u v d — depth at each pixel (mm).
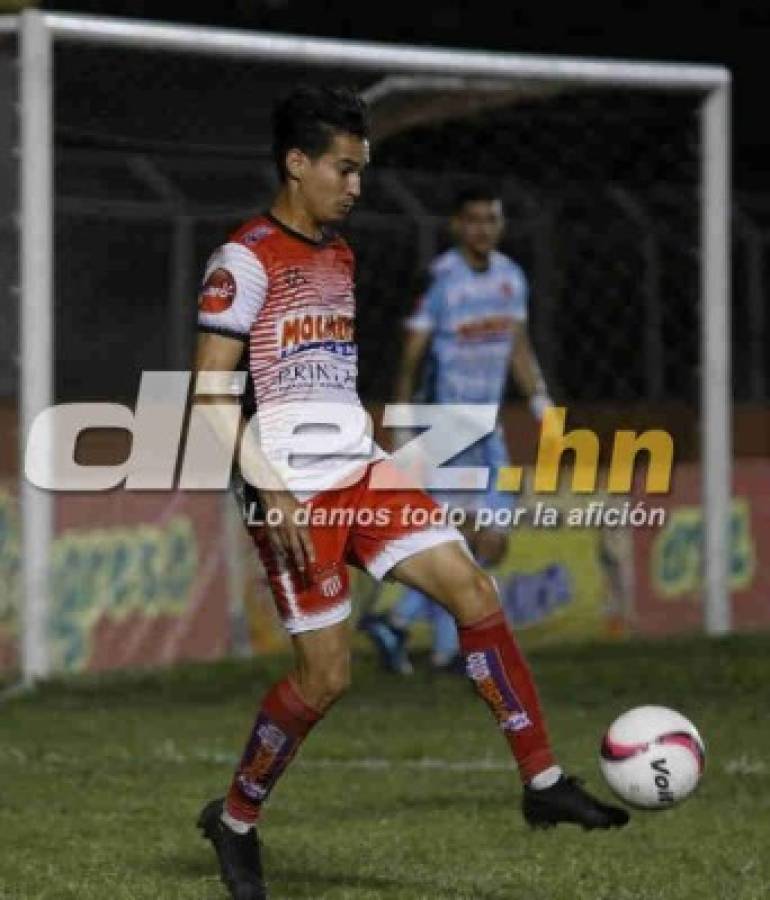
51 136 38625
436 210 54375
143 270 54062
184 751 31672
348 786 28219
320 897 20953
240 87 41938
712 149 45156
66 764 30359
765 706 36844
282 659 42875
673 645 45094
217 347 19875
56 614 40344
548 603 45969
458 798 27281
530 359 41531
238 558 43625
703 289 45156
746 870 22469
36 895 21219
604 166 55625
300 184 20062
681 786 19562
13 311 43906
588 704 37406
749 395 60656
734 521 48719
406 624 41281
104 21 38906
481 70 42500
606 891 21375
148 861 23109
